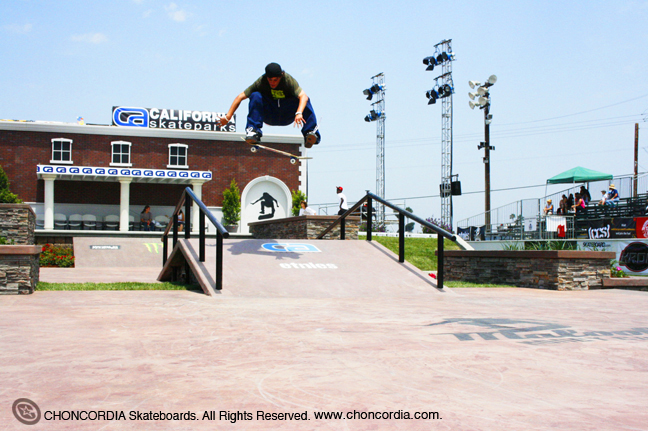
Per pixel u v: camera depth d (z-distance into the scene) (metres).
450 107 34.41
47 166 27.64
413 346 4.17
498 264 12.12
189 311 6.01
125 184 29.03
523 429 2.40
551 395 2.93
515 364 3.62
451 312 6.21
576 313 6.46
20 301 6.77
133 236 26.59
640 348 4.22
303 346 4.12
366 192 11.35
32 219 10.69
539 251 10.84
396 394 2.91
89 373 3.27
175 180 30.39
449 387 3.05
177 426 2.40
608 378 3.29
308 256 9.75
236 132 33.44
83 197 30.31
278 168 33.38
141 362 3.57
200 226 8.82
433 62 34.50
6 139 29.03
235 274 8.35
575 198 23.47
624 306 7.43
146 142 31.41
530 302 7.67
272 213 33.12
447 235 8.38
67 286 8.84
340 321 5.38
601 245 19.56
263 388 2.98
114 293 7.88
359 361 3.65
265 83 9.13
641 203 20.17
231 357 3.74
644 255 18.11
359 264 9.56
